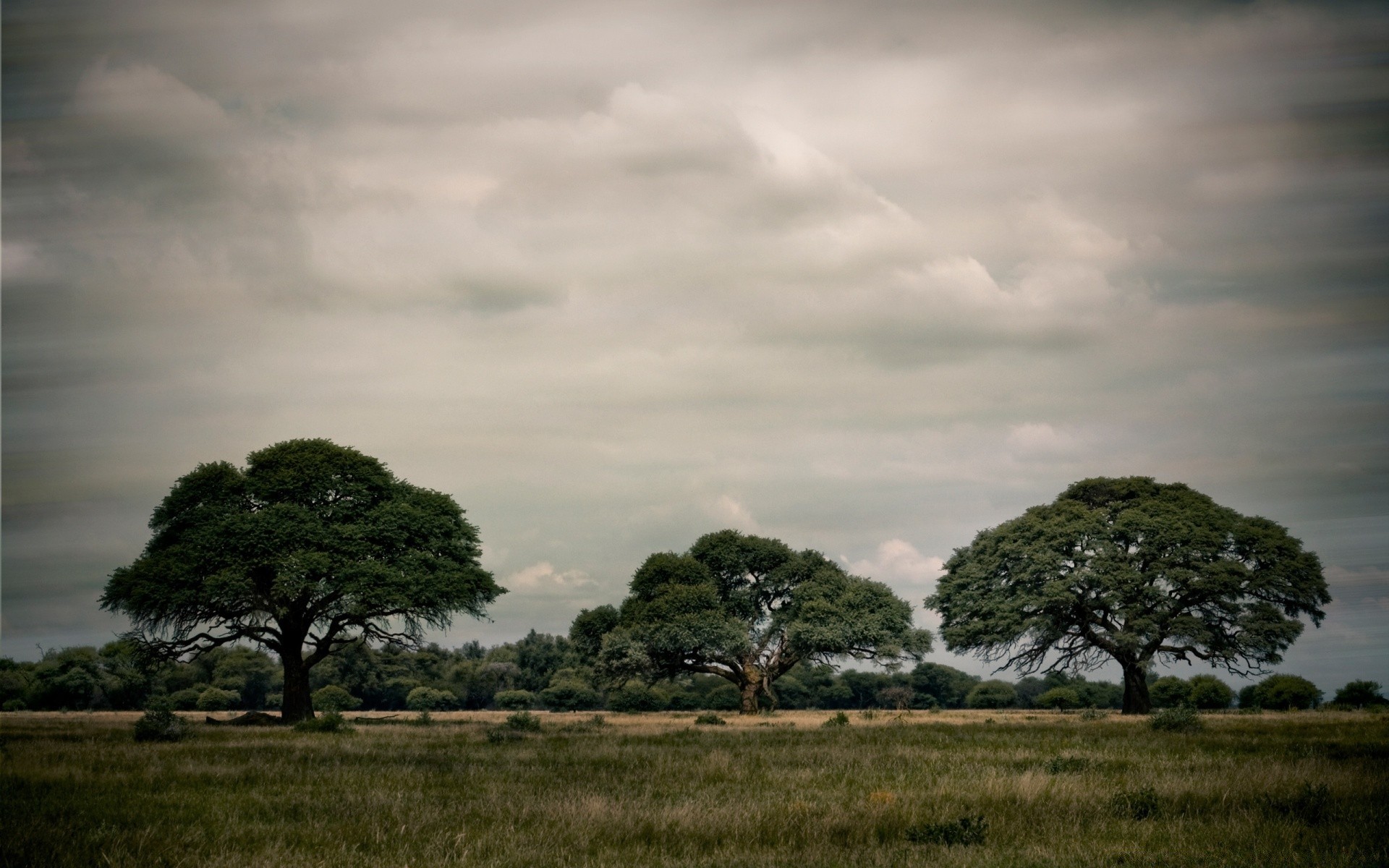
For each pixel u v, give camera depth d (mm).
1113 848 11430
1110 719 47656
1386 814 13367
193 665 92375
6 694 79938
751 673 68250
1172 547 57531
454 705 94438
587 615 72250
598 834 12180
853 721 47375
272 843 11789
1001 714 58938
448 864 10609
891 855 10992
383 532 46125
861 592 66625
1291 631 54938
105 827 12422
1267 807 13828
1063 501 61781
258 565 43719
